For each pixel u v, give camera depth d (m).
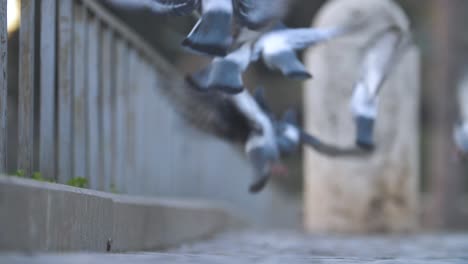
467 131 13.31
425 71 32.12
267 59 8.16
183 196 15.87
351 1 17.39
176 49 23.09
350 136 17.41
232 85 7.57
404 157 17.59
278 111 30.16
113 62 11.50
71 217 6.94
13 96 21.23
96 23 10.29
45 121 8.41
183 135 15.57
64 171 8.98
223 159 19.47
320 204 17.83
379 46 9.89
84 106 9.66
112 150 11.55
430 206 26.23
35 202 6.14
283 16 7.54
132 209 9.20
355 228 17.52
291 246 12.13
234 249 11.08
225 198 19.66
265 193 23.80
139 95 12.87
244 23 7.25
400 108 17.47
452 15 24.91
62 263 5.52
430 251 10.89
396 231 17.53
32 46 7.82
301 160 31.81
